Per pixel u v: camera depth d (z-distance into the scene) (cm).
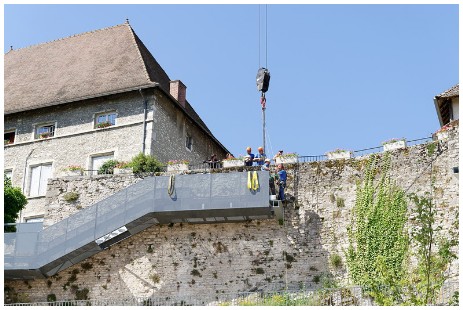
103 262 2225
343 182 2152
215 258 2145
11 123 2919
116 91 2738
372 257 2020
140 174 2330
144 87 2703
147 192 2180
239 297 2056
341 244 2075
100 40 3158
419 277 1819
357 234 2066
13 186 2784
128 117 2728
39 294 2239
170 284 2148
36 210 2688
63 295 2217
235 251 2139
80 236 2191
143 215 2159
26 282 2266
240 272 2111
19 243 2223
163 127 2755
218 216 2139
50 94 2902
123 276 2194
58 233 2212
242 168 2241
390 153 2125
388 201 2070
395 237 2019
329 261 2064
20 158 2836
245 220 2164
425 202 1866
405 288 1848
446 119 2492
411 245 1989
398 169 2100
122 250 2223
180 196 2148
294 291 2027
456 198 1989
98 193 2342
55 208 2358
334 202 2134
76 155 2752
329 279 2041
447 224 1972
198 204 2127
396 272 1973
